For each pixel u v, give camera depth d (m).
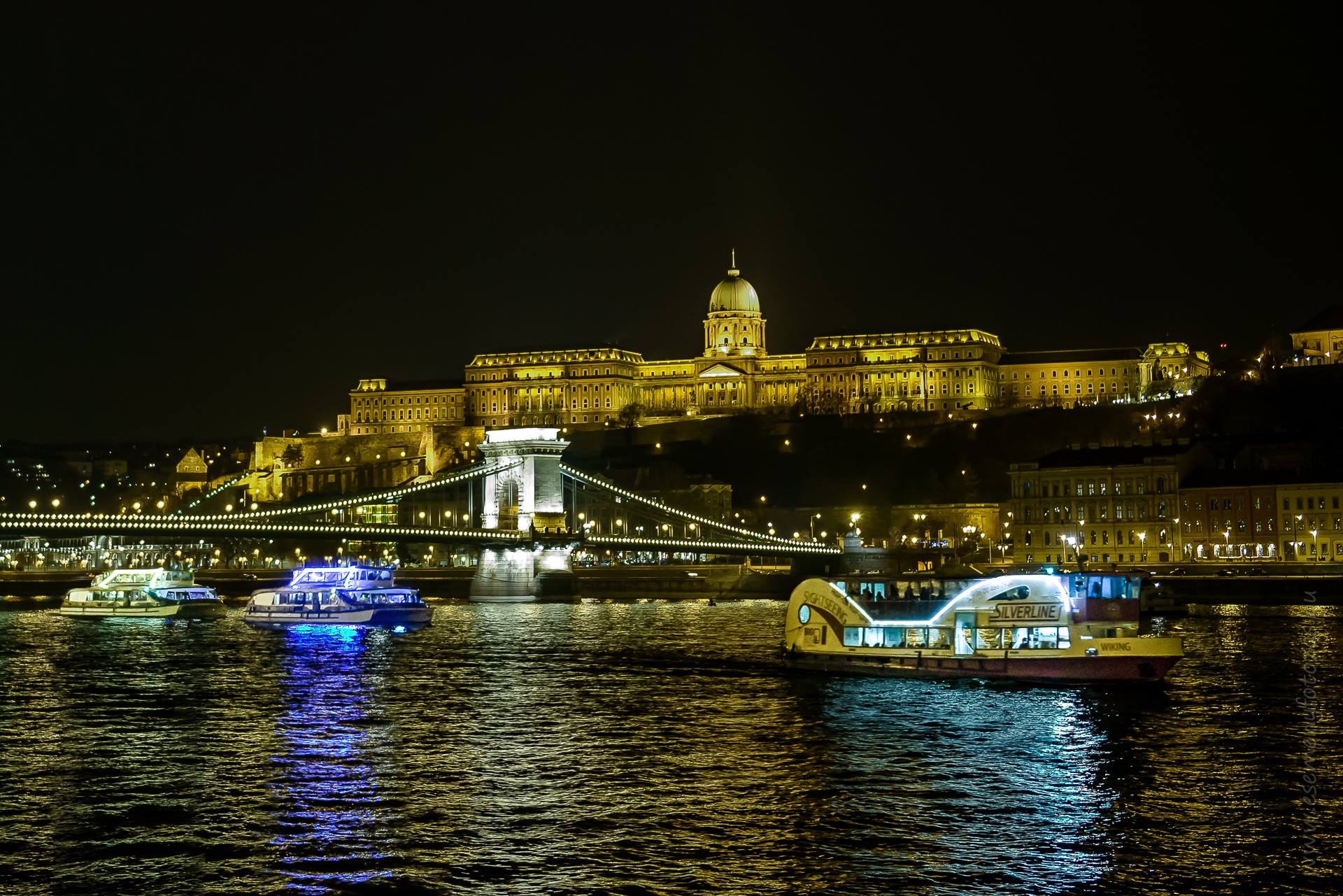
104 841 74.69
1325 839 74.62
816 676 130.38
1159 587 196.50
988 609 124.44
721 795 83.56
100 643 169.25
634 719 108.31
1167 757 93.19
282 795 83.75
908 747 96.62
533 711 112.94
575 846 73.56
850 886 68.06
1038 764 91.38
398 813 79.81
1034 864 70.94
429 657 152.00
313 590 192.88
